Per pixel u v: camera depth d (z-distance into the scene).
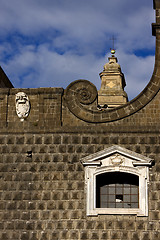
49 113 27.75
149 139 26.81
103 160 26.62
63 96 28.02
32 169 26.89
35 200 26.39
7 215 26.33
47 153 27.08
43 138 27.36
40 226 25.98
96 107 27.70
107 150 26.64
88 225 25.73
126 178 26.69
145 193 25.83
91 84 28.02
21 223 26.11
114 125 27.23
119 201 26.38
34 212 26.22
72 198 26.22
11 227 26.11
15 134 27.61
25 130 27.55
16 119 27.91
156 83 27.70
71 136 27.20
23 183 26.75
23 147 27.36
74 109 27.69
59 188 26.44
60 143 27.16
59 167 26.75
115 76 47.19
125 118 27.31
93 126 27.30
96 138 27.02
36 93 28.17
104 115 27.39
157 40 28.30
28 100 28.09
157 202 25.73
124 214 25.69
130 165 26.41
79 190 26.31
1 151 27.44
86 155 26.81
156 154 26.58
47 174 26.73
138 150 26.69
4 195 26.66
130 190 26.48
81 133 27.19
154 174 26.22
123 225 25.59
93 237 25.56
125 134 26.98
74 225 25.83
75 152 26.92
